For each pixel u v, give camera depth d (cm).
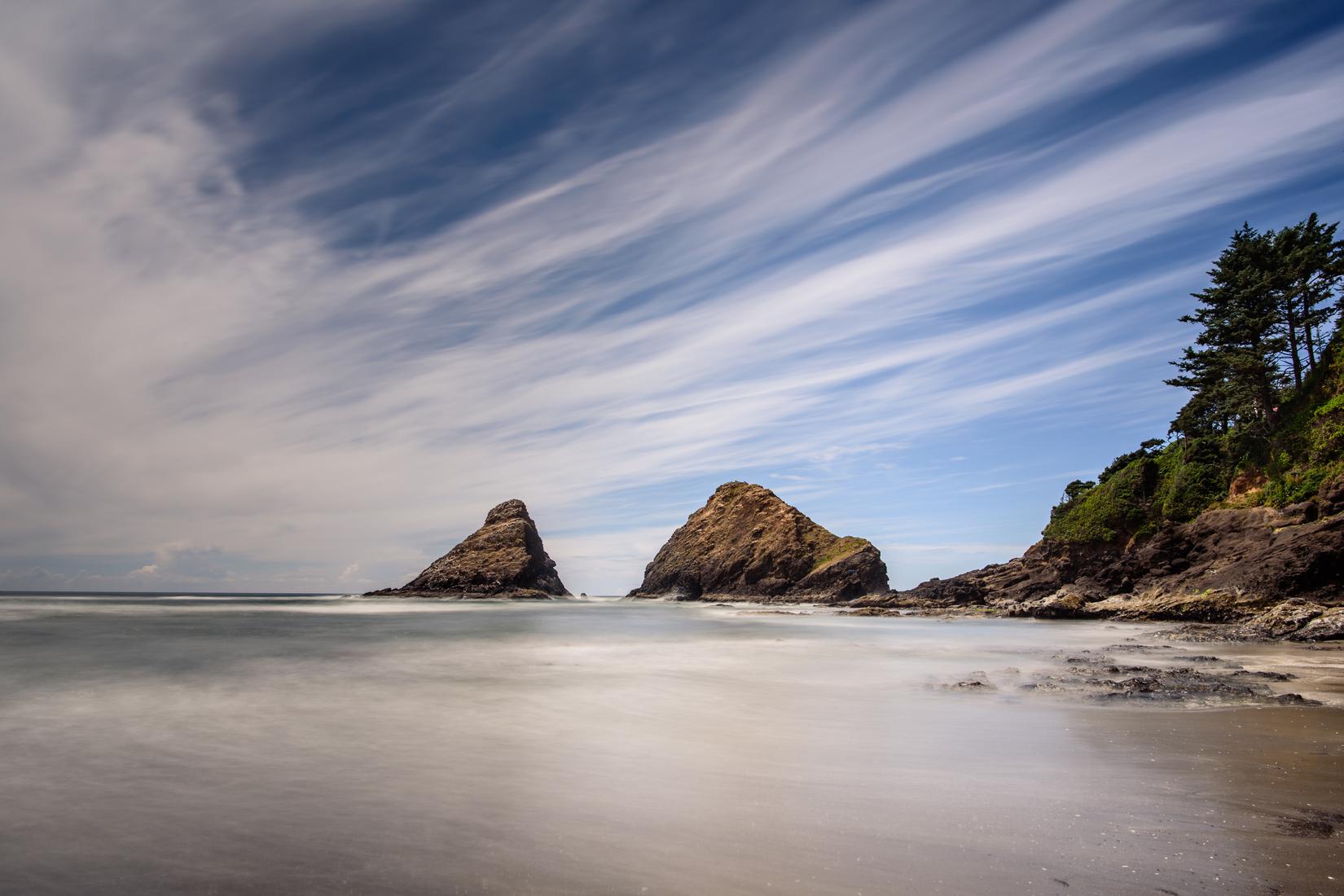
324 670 2291
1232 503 5247
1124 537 6341
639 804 898
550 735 1312
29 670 2202
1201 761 1102
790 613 7581
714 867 701
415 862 717
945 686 1906
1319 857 718
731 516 13562
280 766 1086
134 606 8244
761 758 1138
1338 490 4294
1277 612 3650
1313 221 5878
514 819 842
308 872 695
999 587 7238
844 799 916
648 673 2264
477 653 2898
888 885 655
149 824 830
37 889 658
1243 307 5969
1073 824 819
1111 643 3388
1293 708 1554
